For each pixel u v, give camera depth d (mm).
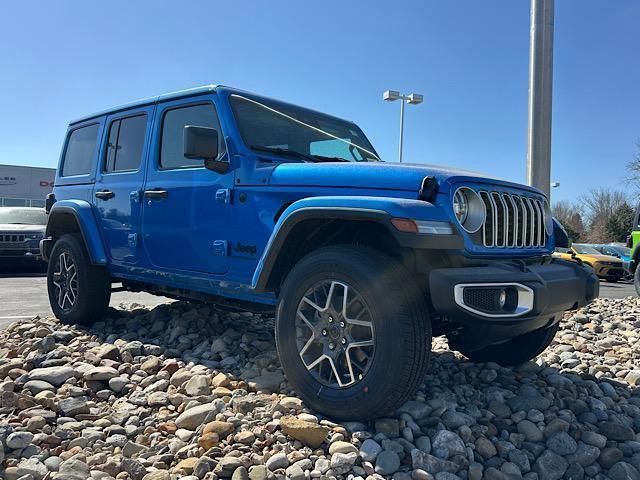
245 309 3984
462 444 2635
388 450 2504
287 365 2996
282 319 3035
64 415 2916
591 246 20672
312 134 4195
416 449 2520
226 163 3670
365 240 3193
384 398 2627
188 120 4098
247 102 3975
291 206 3049
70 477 2238
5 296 8445
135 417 2922
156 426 2852
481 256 2943
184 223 3926
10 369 3570
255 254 3467
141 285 4914
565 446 2760
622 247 21109
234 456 2434
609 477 2615
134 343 4109
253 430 2672
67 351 4012
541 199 3568
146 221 4258
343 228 3186
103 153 4898
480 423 2951
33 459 2391
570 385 3611
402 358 2611
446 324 3229
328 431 2650
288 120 4137
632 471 2605
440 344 4691
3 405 2887
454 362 4082
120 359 3912
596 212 60562
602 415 3168
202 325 4719
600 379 3859
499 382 3654
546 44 7359
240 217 3553
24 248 11750
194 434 2711
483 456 2664
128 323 4938
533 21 7410
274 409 2910
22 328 4770
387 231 2949
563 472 2617
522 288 2809
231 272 3621
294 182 3293
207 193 3770
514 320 2771
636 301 8883
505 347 3982
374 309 2682
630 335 5527
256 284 3217
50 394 3109
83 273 4836
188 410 2881
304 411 2910
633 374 3928
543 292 2861
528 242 3357
